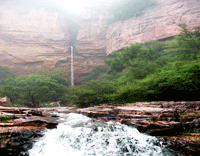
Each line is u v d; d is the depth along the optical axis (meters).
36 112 10.31
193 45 21.36
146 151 6.83
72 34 73.25
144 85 17.02
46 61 56.75
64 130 8.07
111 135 7.71
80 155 6.12
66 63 59.50
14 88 25.81
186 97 15.02
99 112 12.84
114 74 40.94
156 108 11.65
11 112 9.30
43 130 7.68
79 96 20.47
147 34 46.59
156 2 49.44
